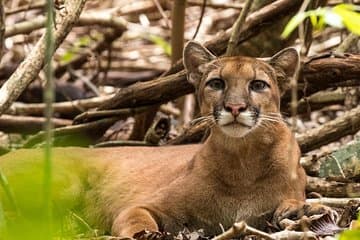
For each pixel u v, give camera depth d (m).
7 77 18.00
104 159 11.65
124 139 16.08
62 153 11.70
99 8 21.11
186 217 10.11
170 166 11.00
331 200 10.45
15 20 19.27
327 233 8.89
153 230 9.54
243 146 9.84
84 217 11.42
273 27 13.62
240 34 13.12
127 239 9.05
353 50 13.81
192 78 11.04
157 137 13.85
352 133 12.95
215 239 7.89
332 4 15.74
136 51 20.23
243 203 9.99
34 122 15.46
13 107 15.99
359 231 6.09
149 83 13.57
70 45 19.69
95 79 18.09
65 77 18.81
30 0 18.81
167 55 19.19
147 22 19.80
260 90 9.96
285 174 9.98
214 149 9.97
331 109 16.28
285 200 9.91
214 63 10.28
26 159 11.52
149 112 14.39
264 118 9.89
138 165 11.34
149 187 10.90
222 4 17.59
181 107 15.94
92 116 14.02
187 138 13.61
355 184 11.77
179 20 14.69
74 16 10.72
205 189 10.00
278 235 8.26
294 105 7.30
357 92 14.18
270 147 9.93
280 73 10.78
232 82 9.89
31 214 7.71
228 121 9.71
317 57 12.37
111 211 11.13
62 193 11.26
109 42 17.88
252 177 9.92
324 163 12.32
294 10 13.27
